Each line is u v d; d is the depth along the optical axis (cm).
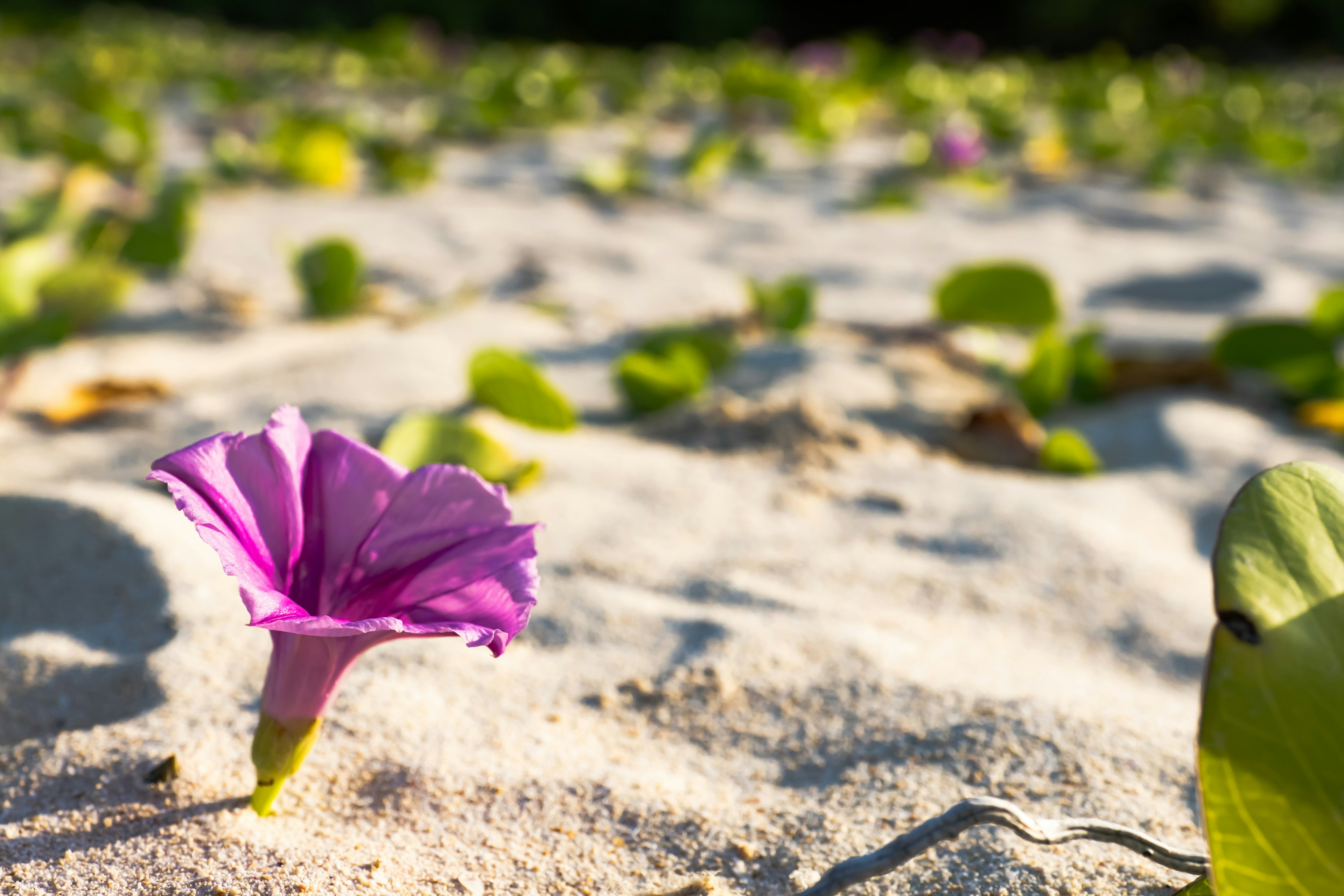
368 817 44
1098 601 55
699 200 134
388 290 92
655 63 316
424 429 59
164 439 64
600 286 96
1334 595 36
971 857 43
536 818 44
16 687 49
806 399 70
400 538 40
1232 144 191
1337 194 162
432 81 242
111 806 44
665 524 59
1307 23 510
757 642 51
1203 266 107
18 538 54
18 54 271
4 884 42
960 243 118
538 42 469
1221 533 38
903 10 516
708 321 86
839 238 118
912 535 59
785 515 60
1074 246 119
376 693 48
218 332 79
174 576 52
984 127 192
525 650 51
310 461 41
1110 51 484
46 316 69
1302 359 74
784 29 519
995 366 77
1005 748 46
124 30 345
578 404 72
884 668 50
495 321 82
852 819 44
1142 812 44
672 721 48
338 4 442
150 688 48
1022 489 63
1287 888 35
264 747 41
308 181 129
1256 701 35
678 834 44
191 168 137
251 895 41
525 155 159
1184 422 71
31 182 122
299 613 38
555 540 57
